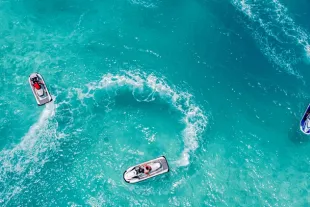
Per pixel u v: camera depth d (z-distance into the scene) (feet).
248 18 229.86
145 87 203.92
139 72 207.31
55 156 182.39
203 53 216.13
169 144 189.98
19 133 186.29
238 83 209.26
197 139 192.65
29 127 188.14
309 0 237.04
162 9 229.25
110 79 204.13
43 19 220.43
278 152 194.39
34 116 191.01
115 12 225.56
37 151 182.70
